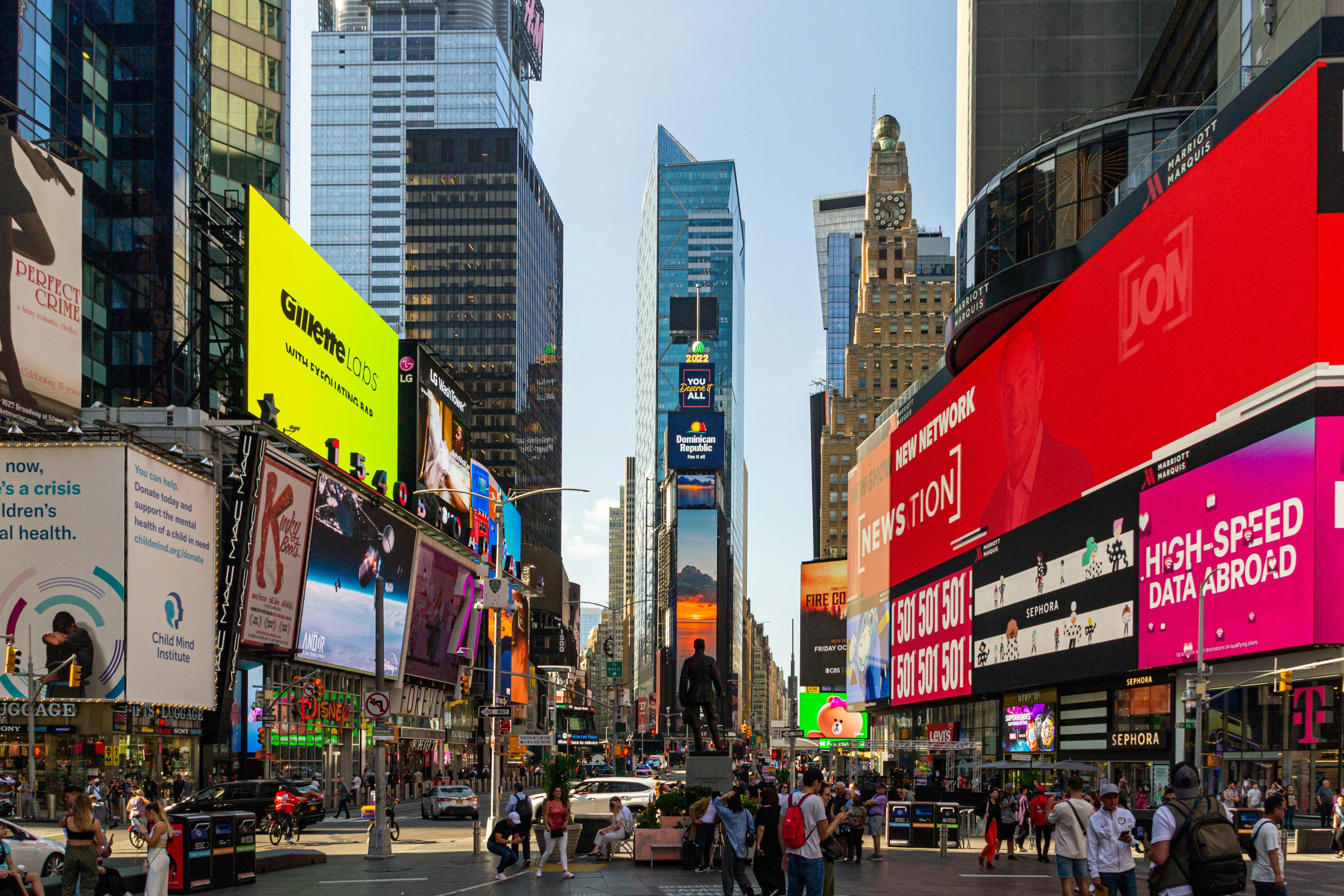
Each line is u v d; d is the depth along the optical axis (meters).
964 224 81.50
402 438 103.00
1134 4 115.38
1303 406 44.53
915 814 42.78
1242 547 48.41
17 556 52.41
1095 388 63.19
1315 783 46.28
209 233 84.19
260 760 66.81
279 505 67.94
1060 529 67.06
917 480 97.75
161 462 56.25
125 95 84.69
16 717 51.78
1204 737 54.25
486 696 125.44
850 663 124.44
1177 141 60.34
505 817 28.80
